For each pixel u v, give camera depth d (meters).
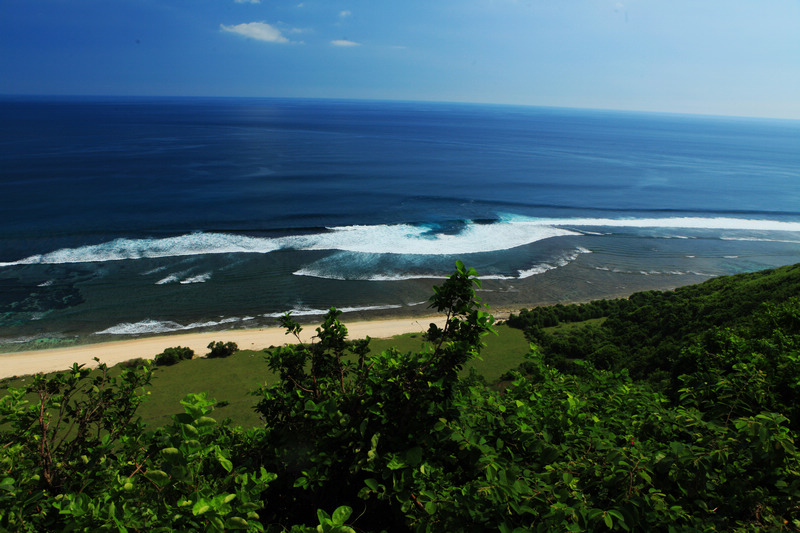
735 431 6.24
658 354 27.59
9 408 6.37
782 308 13.90
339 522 3.66
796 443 6.60
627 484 5.09
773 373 8.09
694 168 150.00
